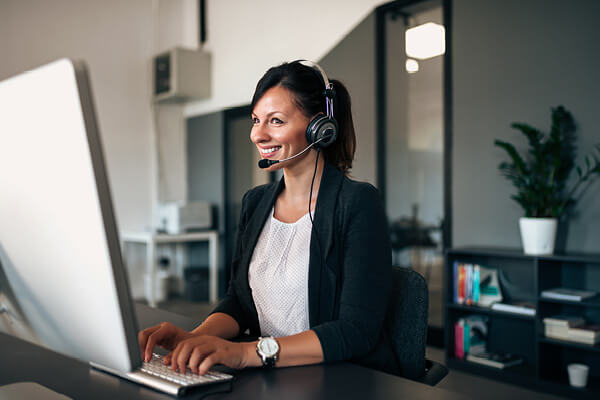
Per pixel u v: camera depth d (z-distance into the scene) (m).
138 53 5.84
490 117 3.42
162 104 6.06
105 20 5.58
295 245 1.10
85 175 0.54
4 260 0.70
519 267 3.21
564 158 3.05
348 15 4.30
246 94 5.46
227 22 5.65
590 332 2.67
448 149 3.64
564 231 3.05
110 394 0.72
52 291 0.64
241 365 0.83
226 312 1.15
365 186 1.08
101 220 0.54
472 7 3.50
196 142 6.09
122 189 5.74
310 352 0.86
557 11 3.09
